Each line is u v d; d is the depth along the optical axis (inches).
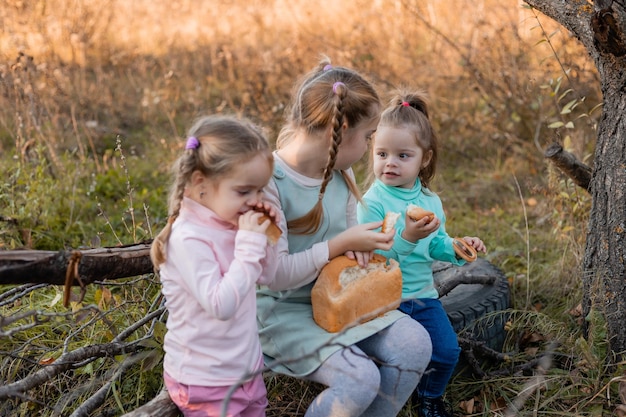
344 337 102.1
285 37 313.4
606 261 124.6
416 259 121.5
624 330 123.3
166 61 329.1
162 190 213.2
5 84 232.4
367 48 266.7
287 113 118.3
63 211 194.7
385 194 124.7
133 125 279.6
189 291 93.5
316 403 99.4
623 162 121.3
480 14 264.4
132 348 117.5
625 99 120.1
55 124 238.1
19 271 95.8
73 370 120.1
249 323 97.3
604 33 114.7
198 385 94.0
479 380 129.1
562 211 172.1
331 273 103.3
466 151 250.4
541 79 231.8
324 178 102.3
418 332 104.7
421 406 119.3
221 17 357.7
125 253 108.6
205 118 97.6
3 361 122.2
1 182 186.5
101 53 329.1
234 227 96.7
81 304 130.3
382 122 123.3
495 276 148.4
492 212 210.8
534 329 140.2
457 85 265.9
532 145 233.1
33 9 299.6
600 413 116.5
